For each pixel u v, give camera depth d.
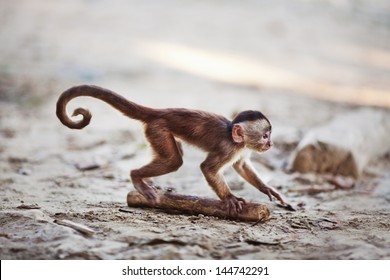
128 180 10.34
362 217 8.33
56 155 11.80
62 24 29.12
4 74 19.58
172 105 16.91
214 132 7.98
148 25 30.30
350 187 10.48
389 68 25.30
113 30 28.73
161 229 7.18
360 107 17.28
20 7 31.92
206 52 25.83
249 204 7.85
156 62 23.33
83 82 19.52
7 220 7.34
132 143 12.85
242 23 32.06
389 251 6.77
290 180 10.62
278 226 7.66
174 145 8.12
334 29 32.59
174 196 8.12
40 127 13.95
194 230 7.14
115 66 22.30
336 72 23.83
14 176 10.33
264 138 8.09
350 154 10.90
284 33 30.72
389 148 12.91
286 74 22.86
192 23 31.30
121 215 7.86
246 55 25.89
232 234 7.16
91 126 14.12
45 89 18.08
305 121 15.17
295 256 6.59
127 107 8.12
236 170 8.64
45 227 7.00
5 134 13.20
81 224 7.29
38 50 23.92
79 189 9.68
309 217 8.23
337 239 7.09
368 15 36.28
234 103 17.28
